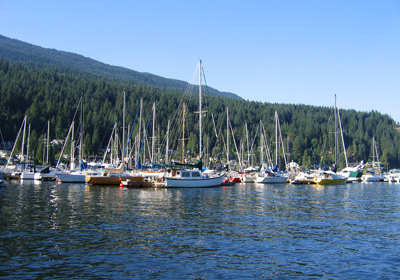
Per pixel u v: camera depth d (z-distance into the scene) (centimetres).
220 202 4044
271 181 7956
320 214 3281
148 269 1698
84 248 2009
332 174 7956
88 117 17875
